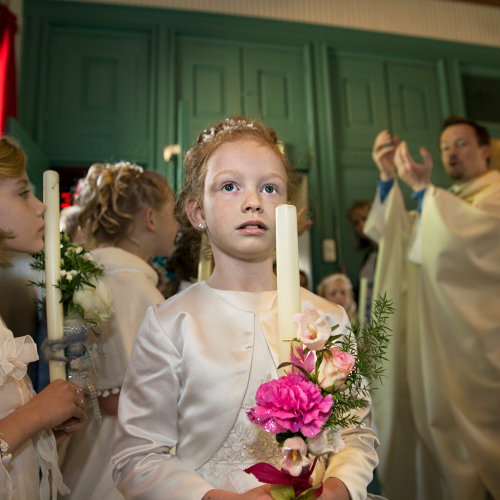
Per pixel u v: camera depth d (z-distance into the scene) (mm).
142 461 710
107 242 1453
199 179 892
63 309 999
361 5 4020
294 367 603
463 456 2262
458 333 2350
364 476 703
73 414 867
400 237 2881
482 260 2365
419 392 2424
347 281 3164
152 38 3545
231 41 3725
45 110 3336
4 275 1038
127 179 1456
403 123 3922
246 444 724
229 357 760
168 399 760
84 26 3482
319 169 3656
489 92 4141
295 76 3805
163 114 3459
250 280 853
